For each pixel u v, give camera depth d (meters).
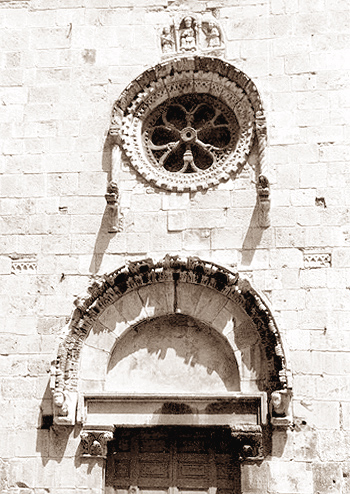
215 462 13.32
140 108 14.77
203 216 14.02
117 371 13.72
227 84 14.52
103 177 14.47
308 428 12.68
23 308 13.89
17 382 13.50
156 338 13.88
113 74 15.05
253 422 12.86
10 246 14.25
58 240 14.20
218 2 15.20
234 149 14.47
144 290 13.85
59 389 13.04
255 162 14.17
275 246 13.66
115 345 13.79
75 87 15.05
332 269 13.41
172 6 15.32
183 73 14.62
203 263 13.53
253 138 14.26
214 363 13.59
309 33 14.73
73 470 13.01
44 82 15.14
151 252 13.93
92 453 13.00
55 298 13.89
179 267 13.66
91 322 13.73
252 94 14.33
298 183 13.93
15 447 13.16
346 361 12.91
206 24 15.05
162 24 15.23
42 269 14.07
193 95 14.84
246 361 13.25
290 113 14.30
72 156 14.65
